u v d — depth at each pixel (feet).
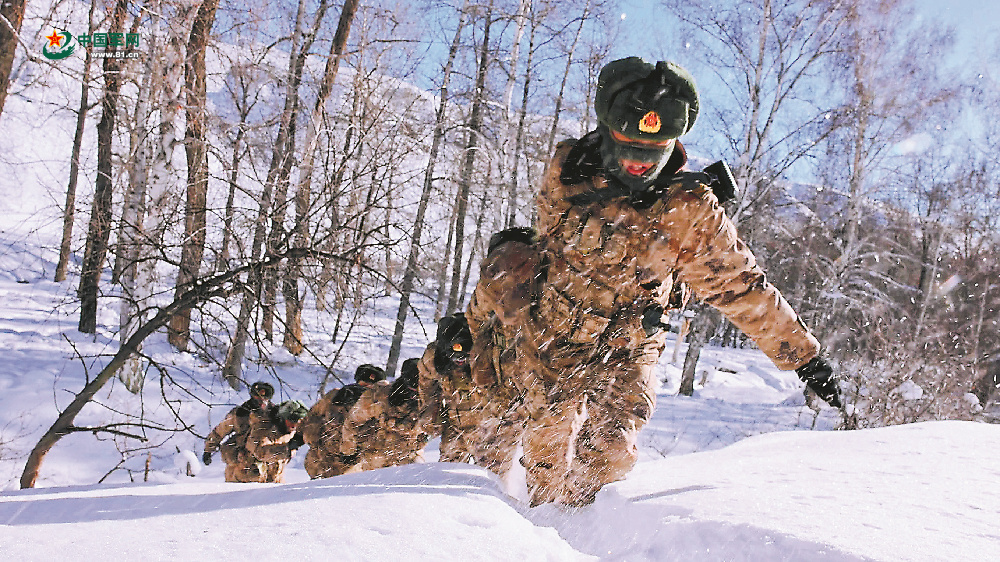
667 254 8.25
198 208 20.71
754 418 42.73
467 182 50.42
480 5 56.44
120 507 7.25
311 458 19.34
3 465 26.07
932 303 52.29
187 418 31.78
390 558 4.93
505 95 57.62
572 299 8.55
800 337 8.03
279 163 24.76
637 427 8.61
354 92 30.40
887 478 7.22
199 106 31.19
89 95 43.75
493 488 8.27
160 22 32.60
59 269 65.62
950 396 27.73
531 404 8.73
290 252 18.34
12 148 44.83
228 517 6.07
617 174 8.13
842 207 61.41
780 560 4.99
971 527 5.32
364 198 20.42
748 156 57.36
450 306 56.24
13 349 41.27
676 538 5.85
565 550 6.06
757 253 62.75
